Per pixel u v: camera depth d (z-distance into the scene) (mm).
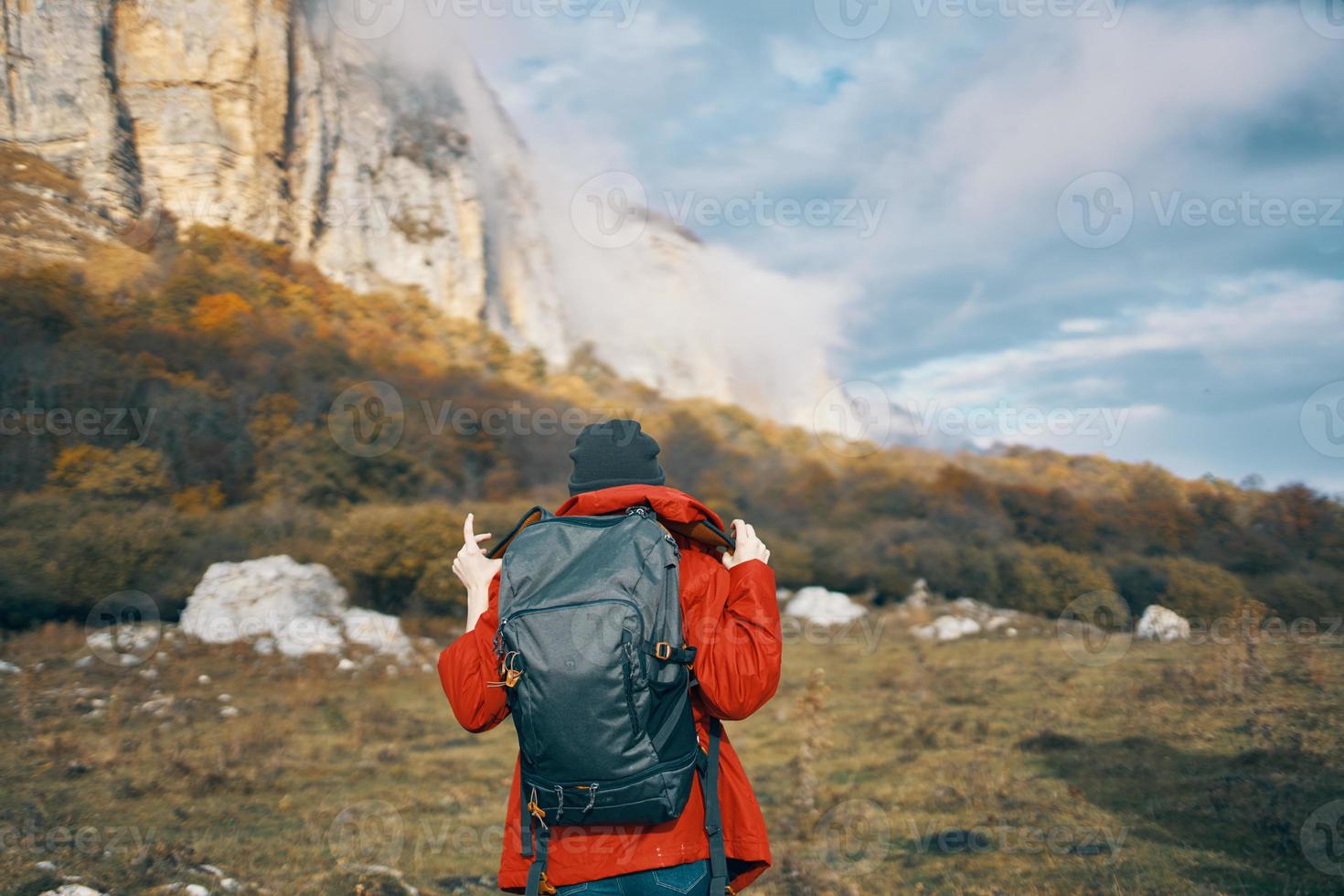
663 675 1548
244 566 16516
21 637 14320
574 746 1499
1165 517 21516
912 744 8461
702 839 1662
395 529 20016
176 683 11883
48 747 7582
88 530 17031
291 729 9586
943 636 18391
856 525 29219
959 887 4562
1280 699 8055
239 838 5441
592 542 1671
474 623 1786
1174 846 4883
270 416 26359
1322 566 16047
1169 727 7809
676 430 36781
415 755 8742
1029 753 7602
